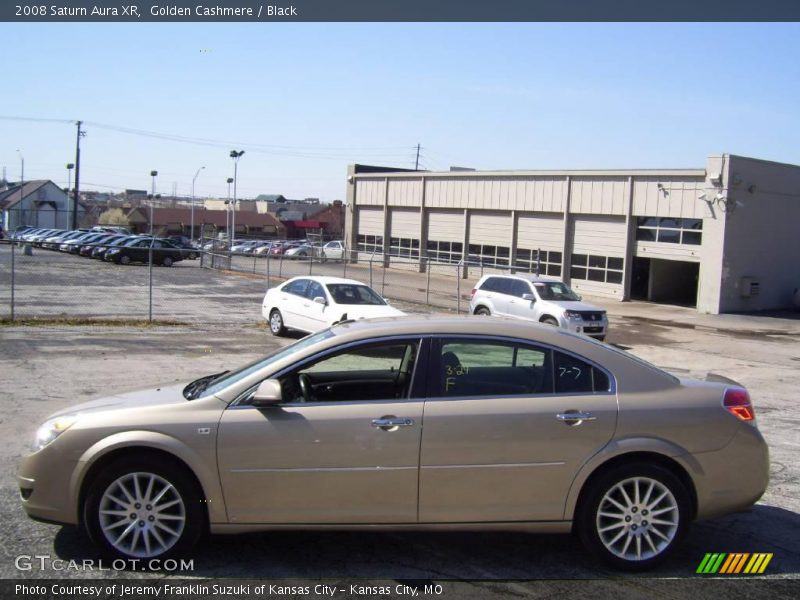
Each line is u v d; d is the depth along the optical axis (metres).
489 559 4.99
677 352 20.02
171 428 4.68
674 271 37.41
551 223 40.25
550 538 5.40
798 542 5.48
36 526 5.38
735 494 4.96
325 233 99.50
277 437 4.67
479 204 44.59
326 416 4.72
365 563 4.87
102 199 169.25
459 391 4.87
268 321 18.27
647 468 4.82
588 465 4.78
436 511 4.74
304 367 4.92
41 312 20.59
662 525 4.88
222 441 4.66
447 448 4.71
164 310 22.45
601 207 36.91
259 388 4.70
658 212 34.06
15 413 8.70
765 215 32.56
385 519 4.73
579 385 4.95
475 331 5.01
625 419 4.84
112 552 4.68
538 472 4.77
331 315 16.20
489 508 4.76
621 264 36.16
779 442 8.82
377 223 53.53
